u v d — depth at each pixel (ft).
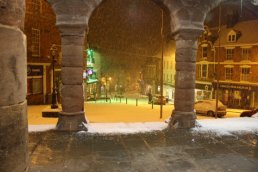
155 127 26.25
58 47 93.76
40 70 85.15
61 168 15.43
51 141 20.95
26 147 5.63
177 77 26.84
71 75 24.41
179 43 26.61
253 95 115.55
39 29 84.02
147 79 194.70
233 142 21.13
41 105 79.30
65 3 23.40
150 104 114.52
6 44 4.86
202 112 83.56
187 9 25.90
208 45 131.03
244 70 118.42
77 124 24.47
